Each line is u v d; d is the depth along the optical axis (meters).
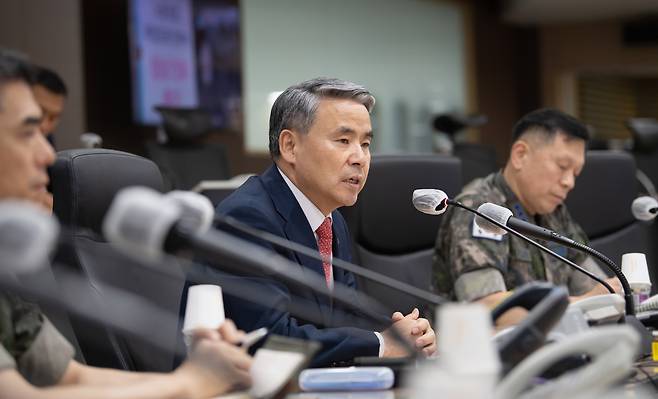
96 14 10.51
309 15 13.46
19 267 1.32
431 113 15.37
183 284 3.13
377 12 14.55
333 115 3.27
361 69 14.25
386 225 4.24
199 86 11.52
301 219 3.25
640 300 3.54
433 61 15.50
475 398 1.42
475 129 16.30
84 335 2.78
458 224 3.96
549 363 1.54
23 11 9.73
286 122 3.32
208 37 11.66
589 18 17.00
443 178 4.40
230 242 1.75
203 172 8.61
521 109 17.41
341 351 2.87
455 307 1.47
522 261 4.00
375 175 4.23
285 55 13.11
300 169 3.29
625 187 5.27
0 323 2.20
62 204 2.88
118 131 10.65
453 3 15.94
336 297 1.94
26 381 2.19
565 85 17.73
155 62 10.90
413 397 1.49
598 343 1.52
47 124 5.39
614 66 17.45
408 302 4.16
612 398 1.71
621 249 5.22
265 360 2.04
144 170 3.08
